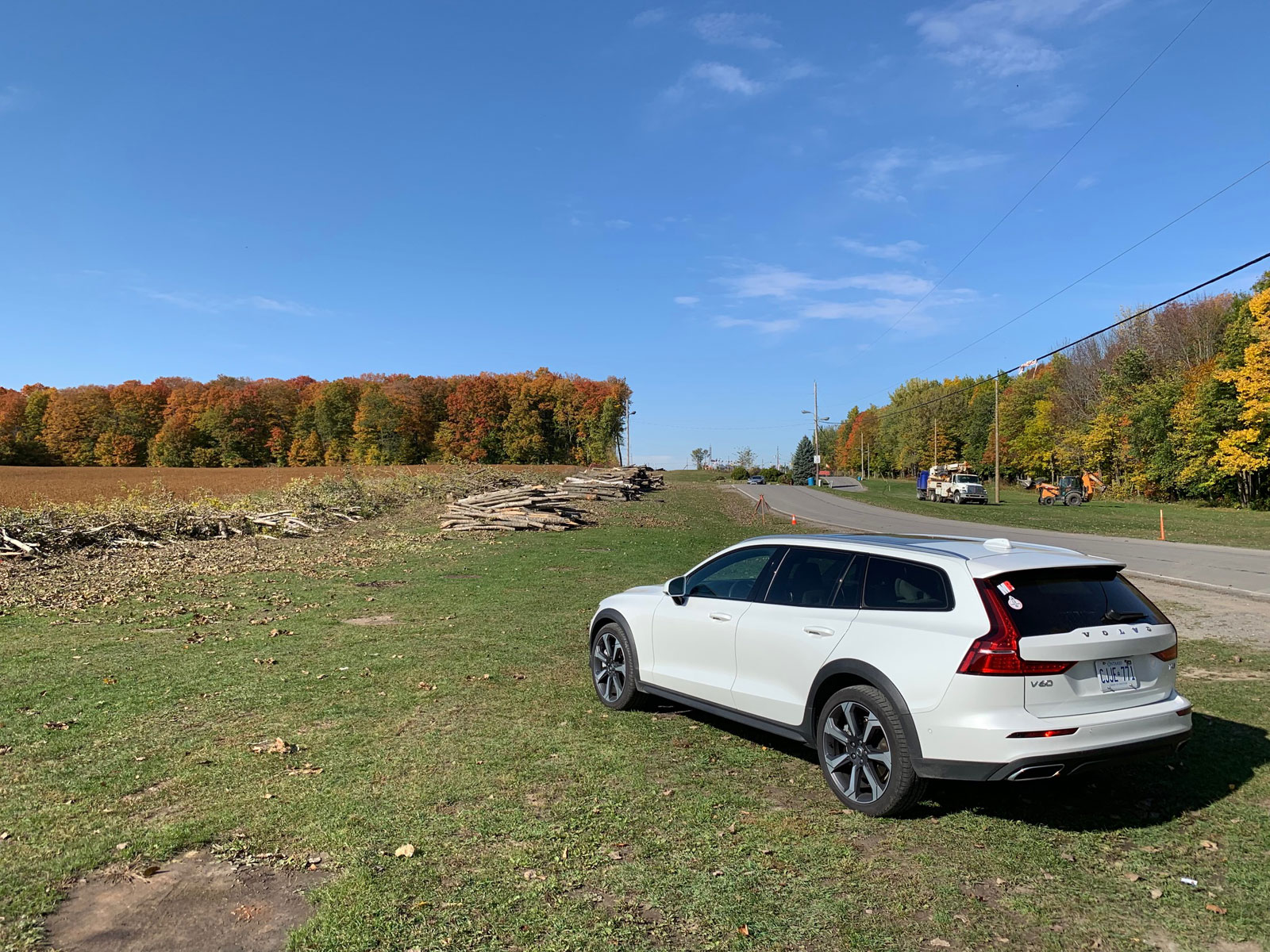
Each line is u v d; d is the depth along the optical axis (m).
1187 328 61.19
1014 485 93.88
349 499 28.28
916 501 56.28
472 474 36.97
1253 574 16.28
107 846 3.85
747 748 5.46
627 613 6.48
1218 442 47.25
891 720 4.24
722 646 5.52
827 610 4.88
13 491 39.19
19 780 4.75
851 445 158.25
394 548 19.59
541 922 3.19
